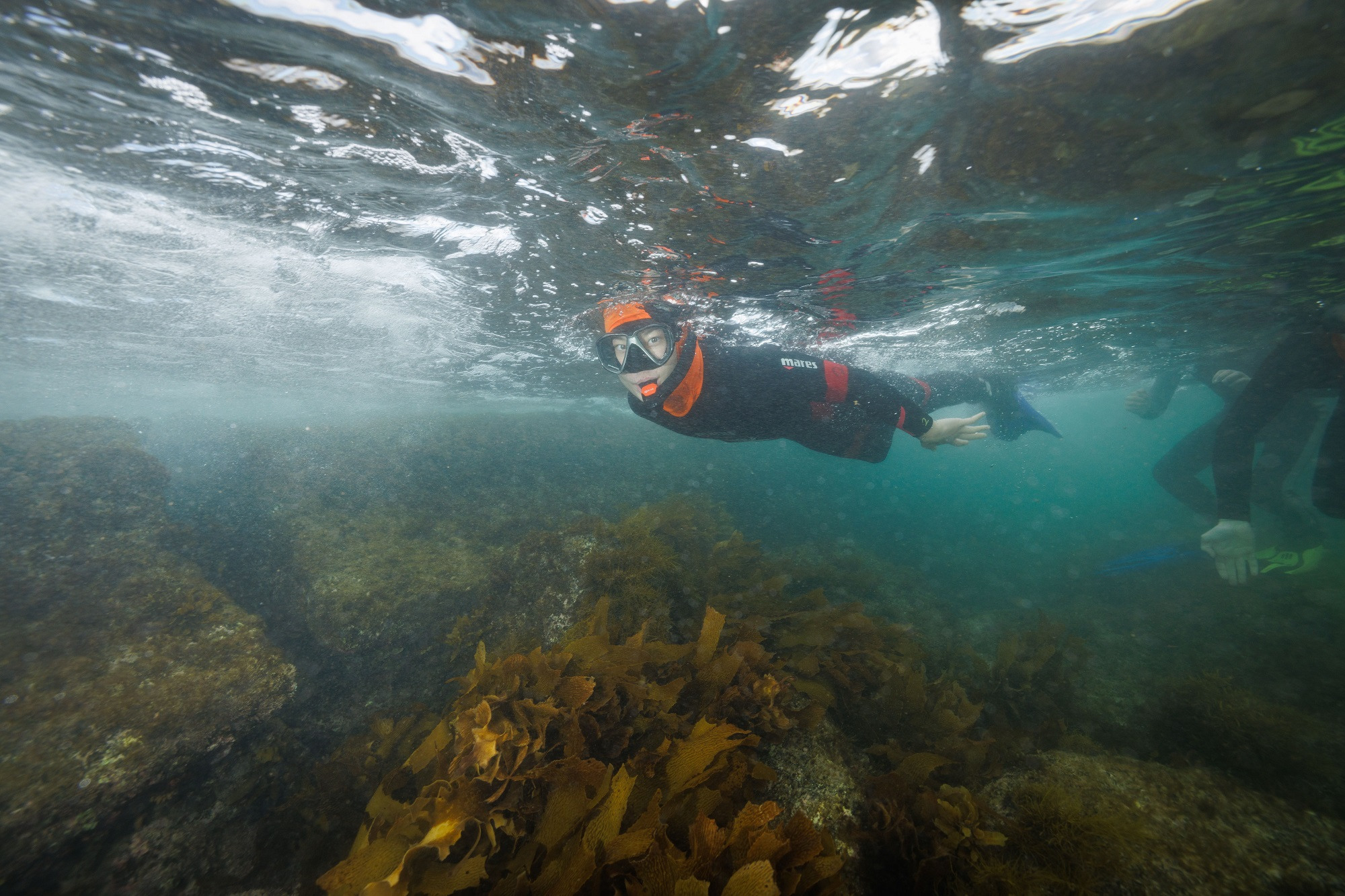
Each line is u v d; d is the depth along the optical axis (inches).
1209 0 84.5
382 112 114.4
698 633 186.2
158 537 276.7
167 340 388.5
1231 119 115.0
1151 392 440.1
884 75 98.7
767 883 75.7
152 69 101.3
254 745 178.7
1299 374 189.5
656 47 91.1
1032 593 581.9
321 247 203.0
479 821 98.9
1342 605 370.3
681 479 661.9
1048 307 298.2
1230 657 332.5
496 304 269.4
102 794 140.4
